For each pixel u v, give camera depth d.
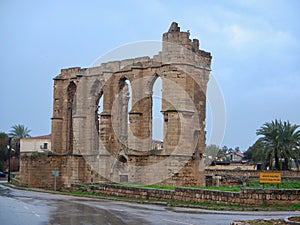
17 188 77.19
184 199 44.75
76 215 33.06
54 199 50.03
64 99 80.62
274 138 87.81
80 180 73.81
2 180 113.44
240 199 40.03
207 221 30.03
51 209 37.69
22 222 29.06
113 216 32.50
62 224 28.06
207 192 42.66
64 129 80.19
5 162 148.62
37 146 128.62
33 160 78.69
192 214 34.81
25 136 153.62
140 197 50.09
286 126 88.75
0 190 69.38
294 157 88.38
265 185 56.91
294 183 60.78
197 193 43.53
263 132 88.94
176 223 28.81
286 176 75.94
